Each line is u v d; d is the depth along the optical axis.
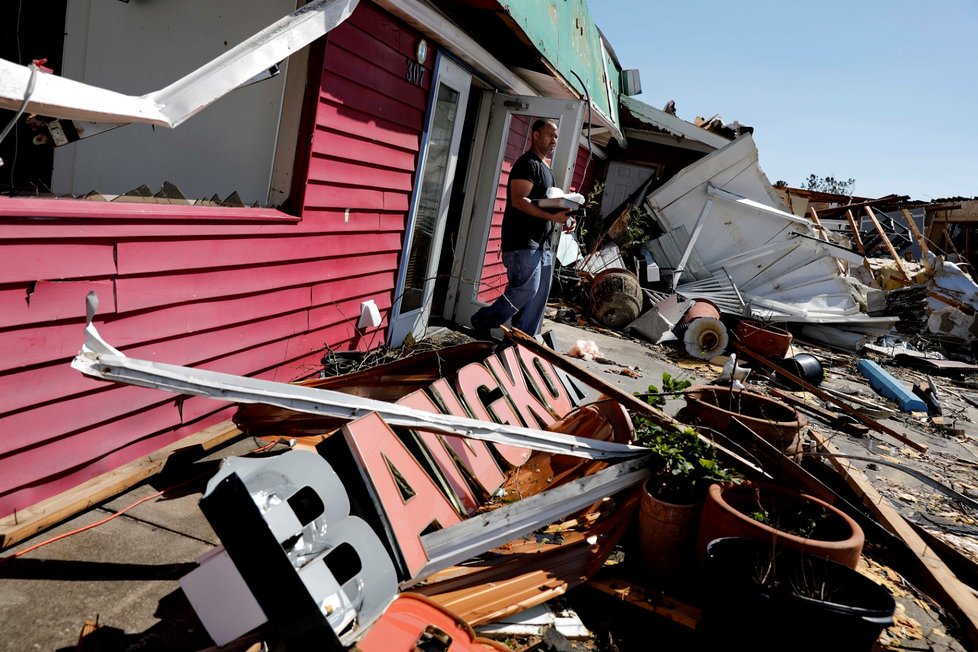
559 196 5.61
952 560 3.91
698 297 11.34
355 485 2.57
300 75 4.27
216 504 1.91
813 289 12.71
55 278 2.79
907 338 14.16
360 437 2.62
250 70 3.18
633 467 3.56
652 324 9.87
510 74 7.61
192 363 3.77
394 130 5.46
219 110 4.44
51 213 2.70
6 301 2.62
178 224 3.38
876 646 3.04
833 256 12.48
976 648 3.09
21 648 2.21
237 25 4.34
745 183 12.49
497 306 6.01
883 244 19.89
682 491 3.43
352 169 4.95
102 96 2.59
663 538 3.27
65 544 2.80
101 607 2.48
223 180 4.53
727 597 2.56
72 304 2.90
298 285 4.62
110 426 3.24
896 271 17.09
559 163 7.33
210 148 4.50
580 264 12.12
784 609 2.43
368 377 4.32
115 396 3.23
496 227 8.65
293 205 4.41
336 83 4.47
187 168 4.57
